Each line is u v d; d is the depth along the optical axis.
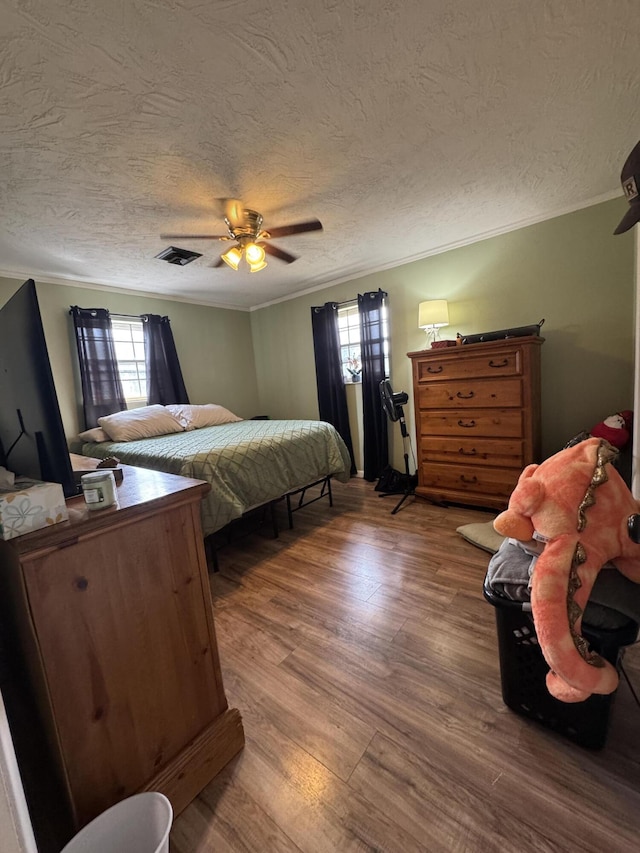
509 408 2.65
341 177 2.02
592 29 1.20
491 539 2.32
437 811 0.96
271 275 3.74
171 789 0.98
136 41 1.12
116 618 0.89
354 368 4.20
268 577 2.19
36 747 0.96
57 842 0.94
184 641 1.04
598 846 0.86
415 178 2.08
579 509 0.98
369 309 3.74
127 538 0.90
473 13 1.12
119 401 3.59
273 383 5.00
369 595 1.93
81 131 1.50
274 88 1.36
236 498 2.29
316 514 3.18
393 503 3.29
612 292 2.58
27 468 1.09
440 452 3.05
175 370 4.07
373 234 2.88
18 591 0.79
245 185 2.02
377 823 0.94
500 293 3.03
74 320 3.33
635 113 1.62
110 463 1.31
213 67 1.24
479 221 2.76
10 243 2.52
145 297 3.95
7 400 1.15
